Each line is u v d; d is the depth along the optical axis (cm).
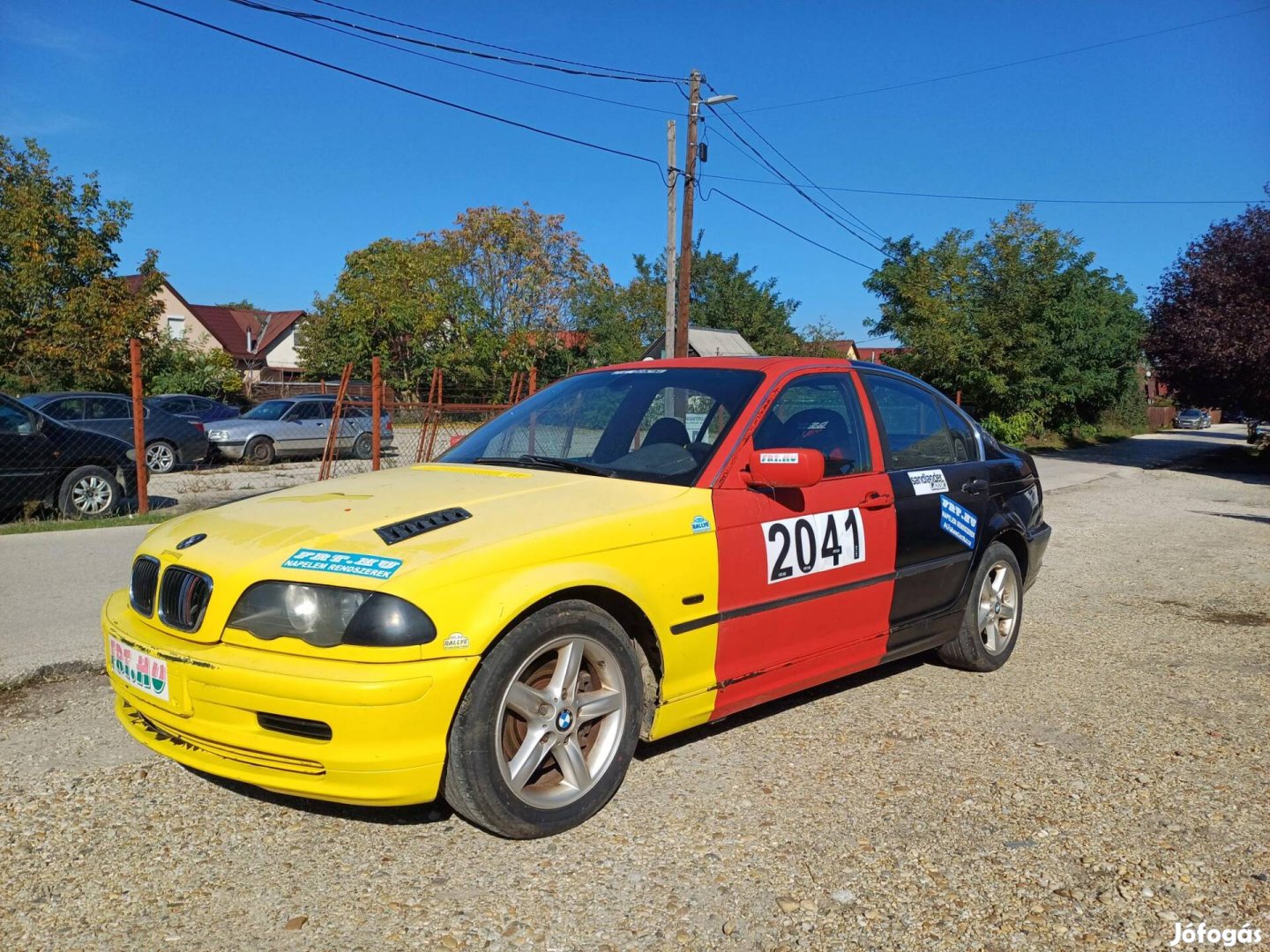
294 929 274
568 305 4650
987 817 351
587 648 333
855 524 430
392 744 286
